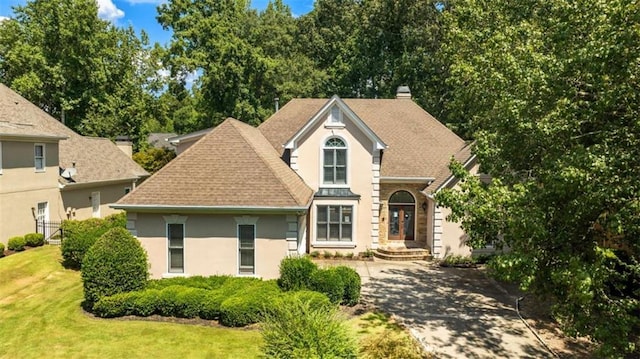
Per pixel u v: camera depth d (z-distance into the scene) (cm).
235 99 3944
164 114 4769
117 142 3506
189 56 3919
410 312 1364
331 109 2148
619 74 824
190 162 1574
